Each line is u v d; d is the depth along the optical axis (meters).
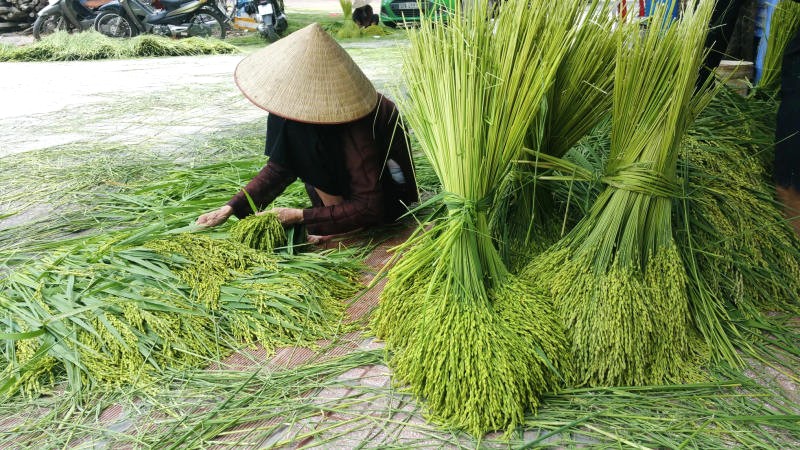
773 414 1.73
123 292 2.17
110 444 1.68
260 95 2.45
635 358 1.82
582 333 1.84
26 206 3.36
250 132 4.73
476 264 1.87
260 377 1.93
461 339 1.73
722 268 2.22
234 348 2.08
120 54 10.36
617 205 1.93
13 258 2.59
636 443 1.61
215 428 1.72
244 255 2.43
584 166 2.61
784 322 2.15
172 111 5.70
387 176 2.85
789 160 2.76
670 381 1.85
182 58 10.32
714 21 3.18
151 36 10.75
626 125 1.96
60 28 12.01
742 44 4.47
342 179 2.69
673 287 1.88
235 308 2.21
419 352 1.78
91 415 1.80
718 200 2.45
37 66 9.34
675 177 2.00
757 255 2.30
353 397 1.84
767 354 1.99
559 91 2.11
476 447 1.63
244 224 2.54
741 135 3.07
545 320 1.85
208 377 1.94
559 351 1.83
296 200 3.14
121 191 3.54
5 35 12.83
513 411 1.66
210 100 6.19
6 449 1.67
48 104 6.14
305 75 2.43
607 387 1.81
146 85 7.25
